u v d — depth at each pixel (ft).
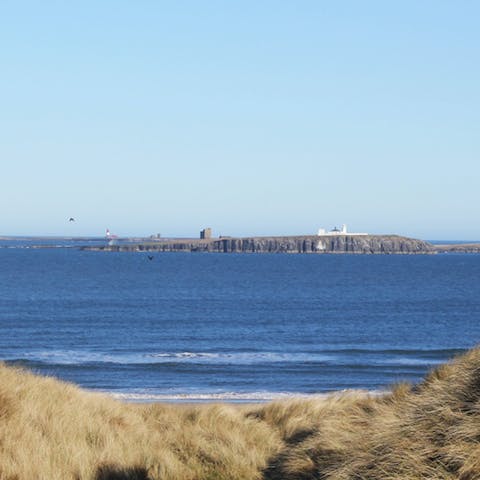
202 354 605.31
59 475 117.60
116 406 169.78
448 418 100.78
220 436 154.20
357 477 99.66
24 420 132.77
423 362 563.07
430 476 89.25
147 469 129.29
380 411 137.69
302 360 570.87
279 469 131.44
